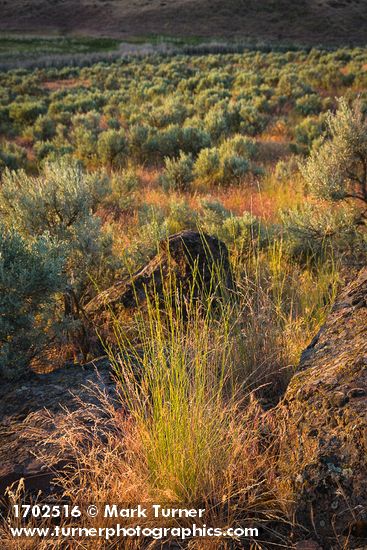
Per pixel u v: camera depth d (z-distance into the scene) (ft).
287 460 8.27
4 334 12.69
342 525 7.21
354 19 302.66
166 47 233.55
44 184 18.70
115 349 13.50
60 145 63.87
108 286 18.25
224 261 16.89
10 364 12.25
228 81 117.60
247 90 98.68
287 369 11.60
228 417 9.85
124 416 10.11
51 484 8.93
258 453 9.09
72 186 18.49
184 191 42.11
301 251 21.33
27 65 182.39
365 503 7.17
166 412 9.00
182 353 10.38
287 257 21.01
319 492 7.57
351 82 105.50
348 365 9.00
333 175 20.76
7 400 11.20
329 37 284.41
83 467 9.06
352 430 7.82
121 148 55.42
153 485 8.38
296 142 58.75
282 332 12.94
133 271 18.65
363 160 20.77
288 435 8.56
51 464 8.89
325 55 160.56
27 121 89.92
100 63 176.55
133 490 8.16
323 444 7.94
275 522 7.91
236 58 170.19
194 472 8.41
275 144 59.47
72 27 321.32
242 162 44.52
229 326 12.74
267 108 84.33
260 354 11.83
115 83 135.64
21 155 57.41
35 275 12.80
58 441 8.84
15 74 160.35
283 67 135.74
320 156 21.39
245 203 35.78
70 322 14.43
